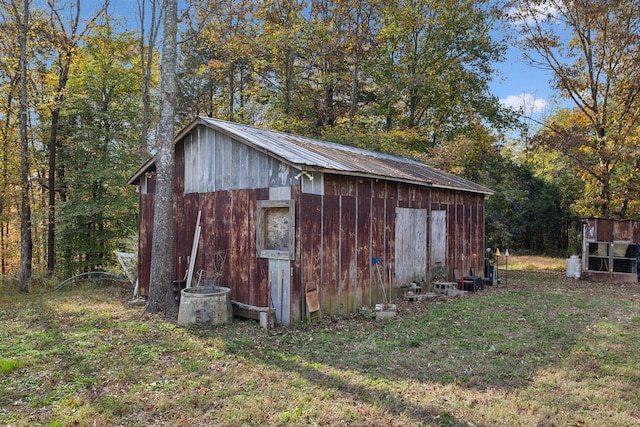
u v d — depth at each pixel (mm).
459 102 24234
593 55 19094
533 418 4203
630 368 5539
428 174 12969
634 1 16953
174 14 9125
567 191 28250
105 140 17703
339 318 8578
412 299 10500
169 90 9055
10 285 14492
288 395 4758
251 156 8828
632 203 19484
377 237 9961
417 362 5855
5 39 14875
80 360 5941
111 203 16688
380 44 23078
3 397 4734
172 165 9156
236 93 26625
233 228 9125
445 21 23328
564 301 10531
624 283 14828
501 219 25156
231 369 5590
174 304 9141
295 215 8000
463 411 4359
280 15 21812
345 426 4059
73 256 18094
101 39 17422
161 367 5699
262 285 8500
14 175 16469
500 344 6664
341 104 25750
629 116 19156
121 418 4270
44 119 18141
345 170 8477
